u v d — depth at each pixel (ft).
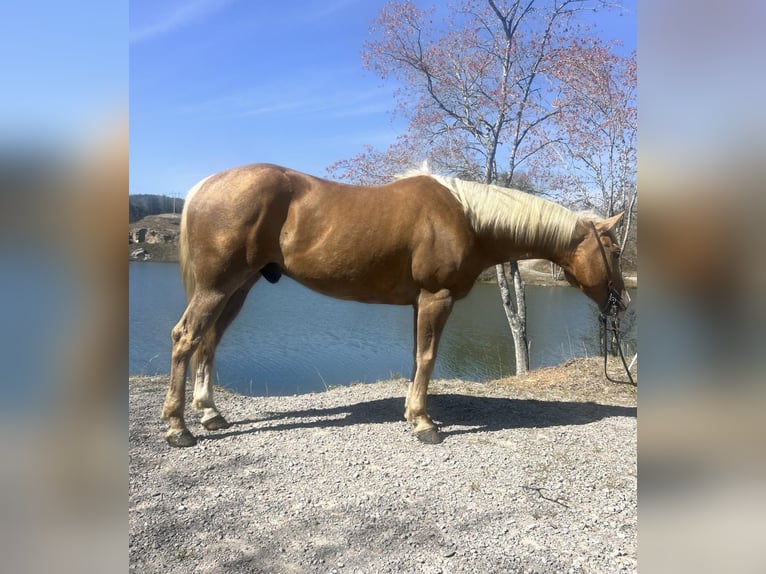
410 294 12.69
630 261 19.80
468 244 12.32
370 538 8.16
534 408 15.42
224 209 11.23
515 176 29.55
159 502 9.06
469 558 7.68
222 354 38.73
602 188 27.53
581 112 26.40
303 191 11.80
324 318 59.72
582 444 12.24
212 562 7.47
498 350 39.73
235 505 9.08
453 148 28.45
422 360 12.37
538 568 7.46
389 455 11.37
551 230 12.59
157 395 15.69
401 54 27.94
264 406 15.20
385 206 11.89
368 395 16.69
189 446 11.57
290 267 11.96
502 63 27.30
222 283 11.56
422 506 9.18
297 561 7.55
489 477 10.38
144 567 7.31
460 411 14.89
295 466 10.72
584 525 8.63
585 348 37.09
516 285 27.86
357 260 11.80
